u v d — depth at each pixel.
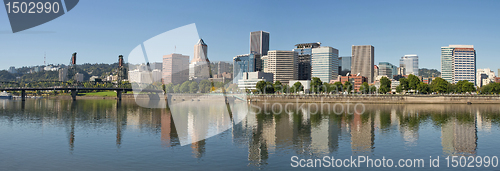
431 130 85.56
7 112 139.75
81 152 56.34
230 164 49.03
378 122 103.38
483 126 94.12
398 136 75.62
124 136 70.38
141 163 49.09
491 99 193.62
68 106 183.00
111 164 48.94
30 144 63.41
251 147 60.06
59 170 46.34
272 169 47.19
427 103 198.88
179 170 45.91
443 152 59.09
